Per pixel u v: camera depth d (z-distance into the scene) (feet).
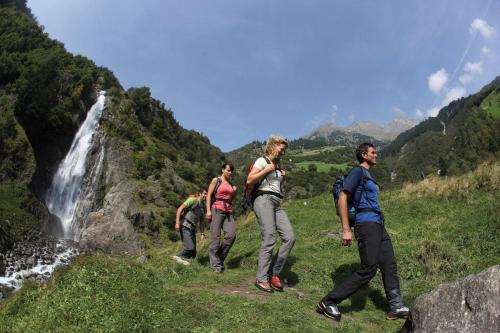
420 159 456.86
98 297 15.39
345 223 16.99
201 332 14.12
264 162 20.42
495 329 10.27
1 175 196.44
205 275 23.04
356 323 16.46
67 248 161.99
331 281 22.94
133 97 334.44
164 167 288.10
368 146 18.06
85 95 274.16
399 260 24.26
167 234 224.94
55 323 13.58
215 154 452.35
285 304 17.47
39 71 253.85
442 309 11.80
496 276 10.92
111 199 234.99
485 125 303.68
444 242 26.40
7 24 322.14
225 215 25.81
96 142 259.60
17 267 123.54
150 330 13.64
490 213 30.09
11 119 211.82
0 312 15.84
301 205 51.03
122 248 206.08
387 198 47.01
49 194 235.20
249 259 27.58
